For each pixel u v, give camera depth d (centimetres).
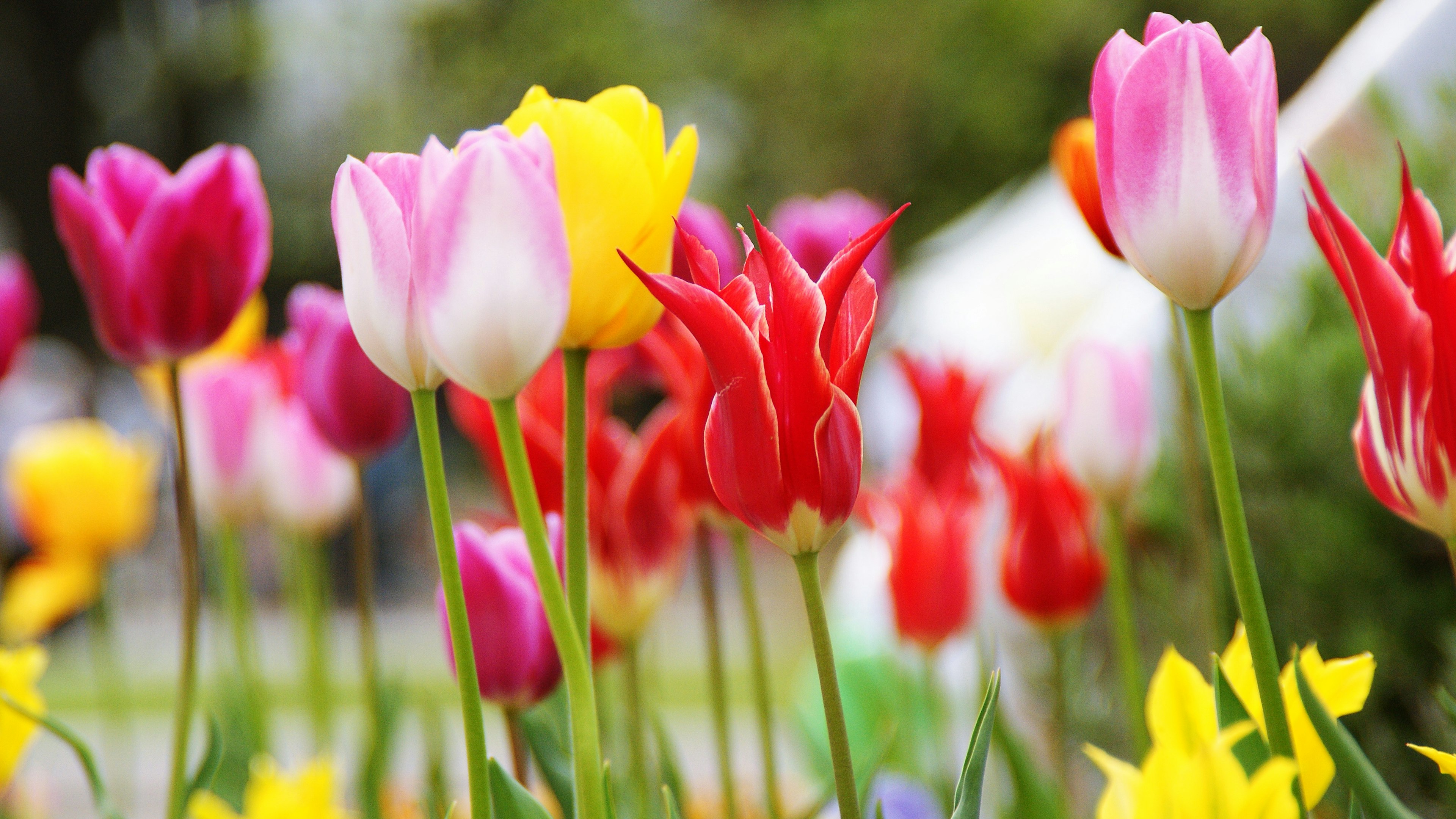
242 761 110
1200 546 94
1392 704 122
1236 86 76
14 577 199
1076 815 138
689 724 398
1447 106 132
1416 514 78
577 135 80
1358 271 77
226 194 94
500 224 75
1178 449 140
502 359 76
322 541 167
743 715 404
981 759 78
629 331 81
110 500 175
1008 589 117
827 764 141
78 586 177
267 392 147
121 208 96
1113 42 78
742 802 153
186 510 93
